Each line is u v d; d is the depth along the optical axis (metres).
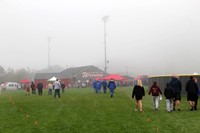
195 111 21.69
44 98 39.47
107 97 38.50
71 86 104.38
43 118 20.03
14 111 24.59
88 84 101.12
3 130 15.80
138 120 18.19
